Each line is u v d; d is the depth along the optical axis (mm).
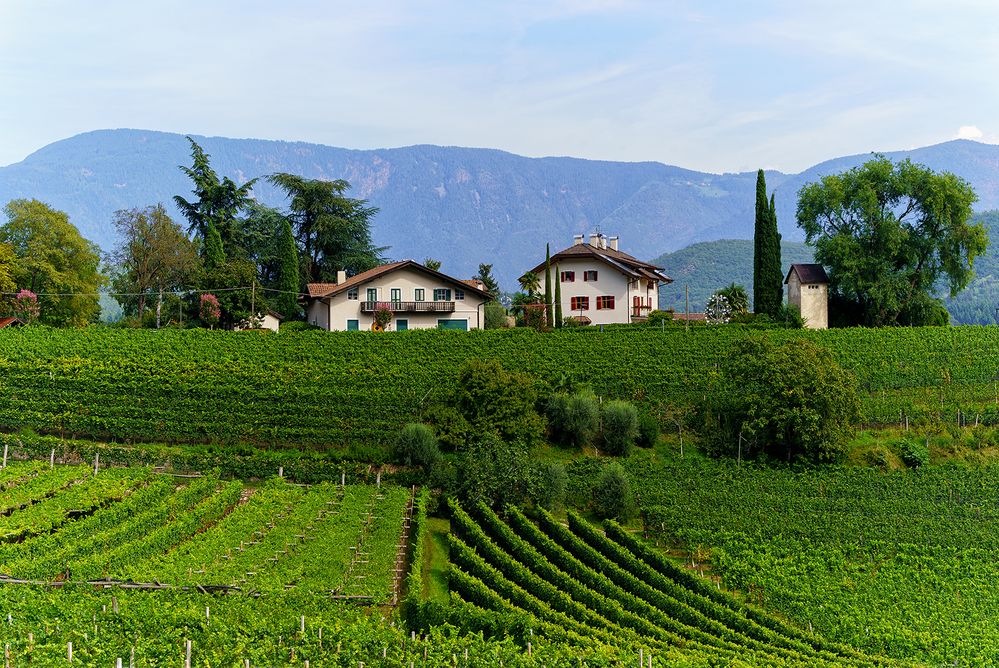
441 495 61688
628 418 70938
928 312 97938
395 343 83312
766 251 96500
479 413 68812
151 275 104000
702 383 77438
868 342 87000
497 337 85375
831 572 54156
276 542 50438
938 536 58375
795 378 70125
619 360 81562
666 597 48906
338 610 42500
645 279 114812
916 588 52531
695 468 68375
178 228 107000
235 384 72375
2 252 91250
